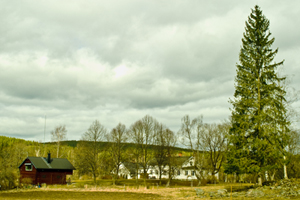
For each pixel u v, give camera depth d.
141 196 36.25
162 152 65.56
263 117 35.50
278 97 36.78
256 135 37.03
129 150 70.94
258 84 36.97
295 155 52.41
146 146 64.00
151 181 72.88
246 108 37.66
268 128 34.97
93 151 63.56
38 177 62.31
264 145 34.66
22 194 38.91
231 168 36.53
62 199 32.62
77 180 78.88
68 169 67.38
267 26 39.34
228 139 37.47
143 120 65.50
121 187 55.81
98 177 88.06
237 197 29.33
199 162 69.38
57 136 78.69
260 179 37.38
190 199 30.88
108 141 68.25
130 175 96.06
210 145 67.88
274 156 34.16
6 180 54.06
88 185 58.34
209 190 43.34
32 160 63.62
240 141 36.81
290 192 28.41
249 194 29.59
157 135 66.31
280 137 35.38
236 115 37.81
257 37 39.03
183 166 87.56
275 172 56.25
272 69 37.81
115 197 35.16
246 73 37.91
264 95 37.72
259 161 35.12
